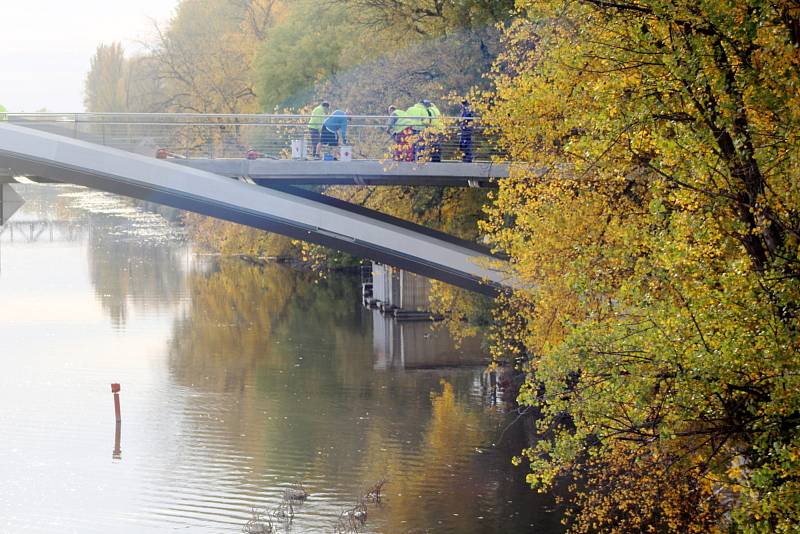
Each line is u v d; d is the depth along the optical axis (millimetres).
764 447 14297
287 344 51438
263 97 71125
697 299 15203
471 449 32625
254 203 34750
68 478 30406
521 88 23750
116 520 27000
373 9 53219
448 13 49000
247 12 95750
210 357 48250
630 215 21828
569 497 27891
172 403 39312
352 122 52312
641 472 19656
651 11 15875
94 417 37219
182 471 30953
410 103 49969
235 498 28625
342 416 37094
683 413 15094
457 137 39969
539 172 25000
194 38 95938
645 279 16844
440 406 38219
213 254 98938
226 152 69375
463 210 47938
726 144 15609
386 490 28969
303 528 26156
